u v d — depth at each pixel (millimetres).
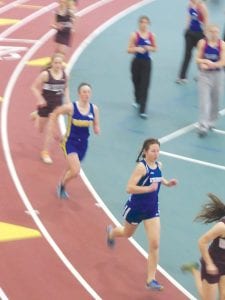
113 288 10977
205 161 15570
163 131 16938
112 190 14023
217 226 9500
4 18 24922
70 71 20219
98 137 16312
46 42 22609
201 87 16547
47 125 14727
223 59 16266
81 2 27453
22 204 13156
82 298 10625
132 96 18812
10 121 16719
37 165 14703
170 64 21297
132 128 16922
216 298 10070
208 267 9531
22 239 12039
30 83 19109
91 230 12531
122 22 25219
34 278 11016
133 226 11203
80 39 23000
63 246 11961
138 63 17109
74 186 14023
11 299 10422
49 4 27109
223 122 17734
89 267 11461
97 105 18062
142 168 10617
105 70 20516
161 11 26750
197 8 19016
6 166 14555
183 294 11008
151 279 10781
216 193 14172
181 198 13898
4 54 21250
